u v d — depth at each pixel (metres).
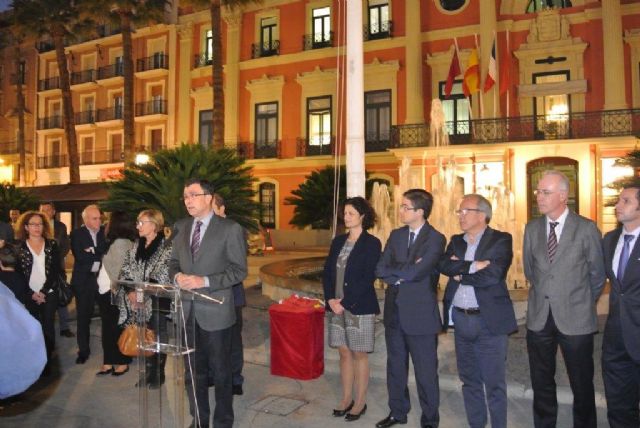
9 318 1.88
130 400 4.81
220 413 3.87
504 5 21.62
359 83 7.05
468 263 3.69
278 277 7.91
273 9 26.25
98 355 6.25
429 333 3.94
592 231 3.63
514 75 21.42
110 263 5.31
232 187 8.67
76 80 35.00
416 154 21.69
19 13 28.55
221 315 3.86
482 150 20.69
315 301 5.30
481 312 3.72
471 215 3.82
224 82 27.33
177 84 29.59
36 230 5.57
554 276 3.65
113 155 33.50
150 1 25.95
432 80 22.69
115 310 5.44
